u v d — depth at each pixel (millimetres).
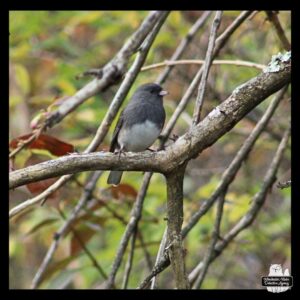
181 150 6367
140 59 8906
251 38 13211
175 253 6430
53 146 8938
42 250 14578
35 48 13320
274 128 13016
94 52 14695
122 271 12555
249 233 12641
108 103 14094
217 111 6430
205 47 13648
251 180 13586
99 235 13234
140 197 9156
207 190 11609
